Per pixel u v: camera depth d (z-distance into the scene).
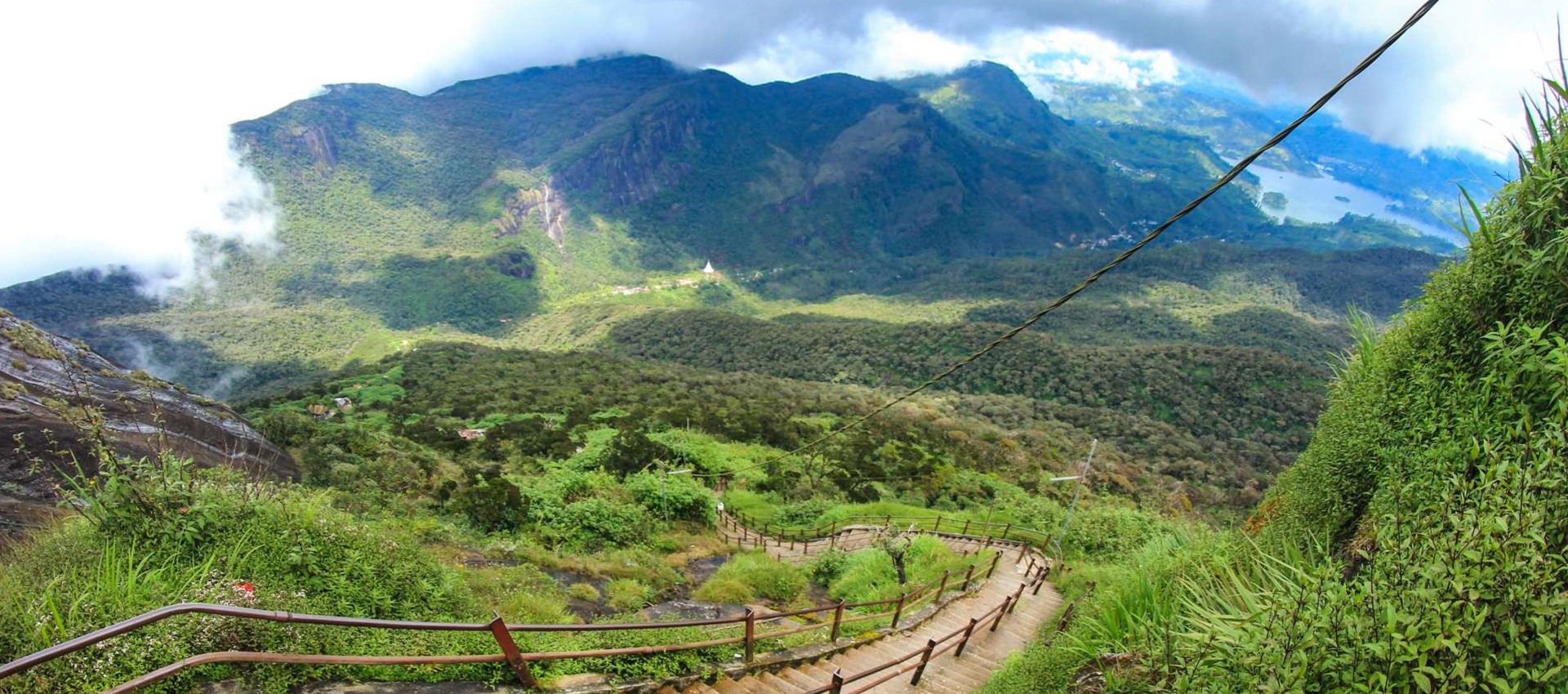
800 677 6.37
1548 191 3.52
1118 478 44.84
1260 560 4.97
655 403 55.59
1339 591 2.82
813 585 16.69
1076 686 5.18
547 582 11.17
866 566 15.85
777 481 34.88
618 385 67.19
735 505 30.61
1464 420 3.75
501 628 3.90
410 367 73.50
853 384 96.50
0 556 4.92
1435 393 4.20
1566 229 3.28
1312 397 73.12
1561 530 2.45
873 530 21.56
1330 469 5.34
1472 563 2.48
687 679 5.32
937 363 97.50
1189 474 55.31
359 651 4.24
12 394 10.28
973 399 81.88
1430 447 4.05
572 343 141.12
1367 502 4.83
